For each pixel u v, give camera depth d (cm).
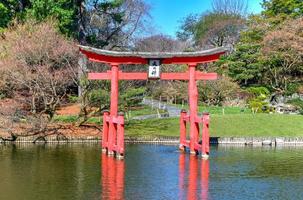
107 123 2748
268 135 3544
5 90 3581
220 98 5209
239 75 5222
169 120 3853
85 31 4688
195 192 1797
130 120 3891
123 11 4947
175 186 1894
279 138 3397
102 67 3694
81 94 3616
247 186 1919
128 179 2012
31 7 4238
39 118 3328
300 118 3981
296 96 5291
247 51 5378
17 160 2448
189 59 2673
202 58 2672
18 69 3341
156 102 5556
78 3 4444
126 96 3812
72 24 4403
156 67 2630
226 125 3712
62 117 3703
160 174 2139
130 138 3325
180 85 5325
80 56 3547
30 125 3344
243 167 2356
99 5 4631
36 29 3591
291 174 2183
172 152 2845
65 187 1842
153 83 5106
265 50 5084
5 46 3528
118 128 2528
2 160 2442
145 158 2592
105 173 2138
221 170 2264
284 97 5138
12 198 1669
